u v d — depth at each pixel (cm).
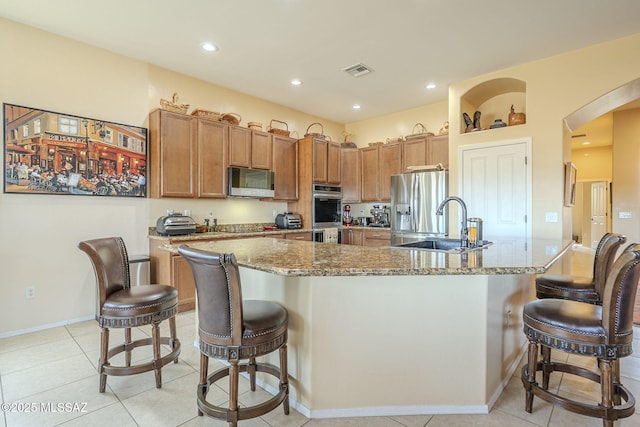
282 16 294
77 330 315
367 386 185
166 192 379
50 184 319
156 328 212
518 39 335
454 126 449
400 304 185
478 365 185
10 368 238
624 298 156
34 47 313
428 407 186
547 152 378
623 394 175
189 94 430
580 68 357
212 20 300
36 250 315
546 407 192
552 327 170
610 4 276
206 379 177
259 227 511
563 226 375
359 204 641
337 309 183
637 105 579
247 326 159
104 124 353
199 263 155
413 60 381
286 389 179
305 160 530
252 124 471
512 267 157
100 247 214
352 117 623
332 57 374
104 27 313
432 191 470
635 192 593
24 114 304
